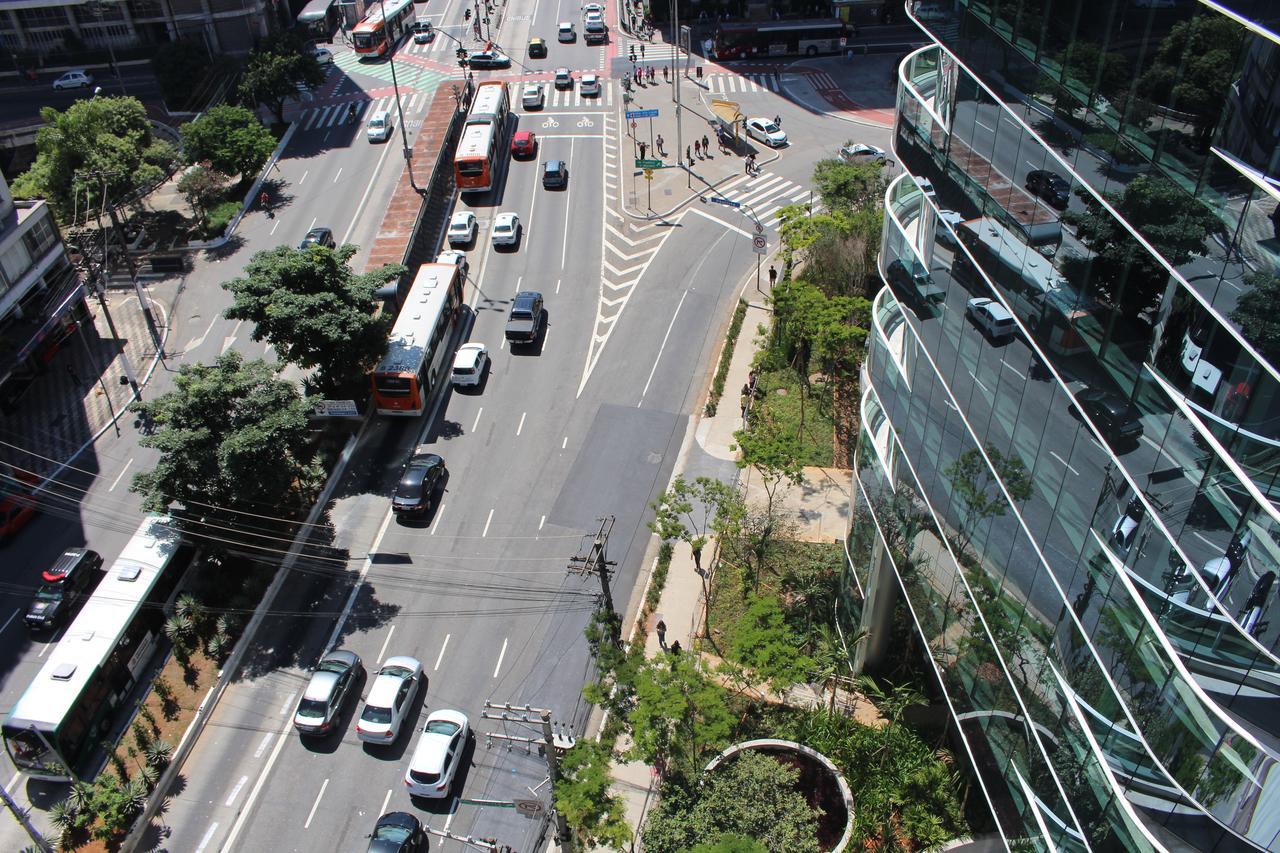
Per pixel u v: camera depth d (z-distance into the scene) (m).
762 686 37.06
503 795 35.38
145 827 34.84
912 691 35.62
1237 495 17.33
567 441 50.91
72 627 38.28
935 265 28.48
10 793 36.31
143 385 55.84
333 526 46.19
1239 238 16.41
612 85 90.56
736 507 41.03
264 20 96.50
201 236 68.00
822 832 31.81
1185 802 19.95
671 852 30.36
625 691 34.09
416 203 69.31
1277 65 15.24
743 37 94.00
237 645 40.84
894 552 32.56
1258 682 17.61
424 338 52.91
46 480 49.81
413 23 105.06
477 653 40.38
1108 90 19.30
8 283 54.31
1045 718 23.58
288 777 36.31
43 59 92.81
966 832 31.33
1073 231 20.91
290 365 56.88
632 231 68.56
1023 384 23.59
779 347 55.50
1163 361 18.61
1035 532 23.47
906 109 30.91
